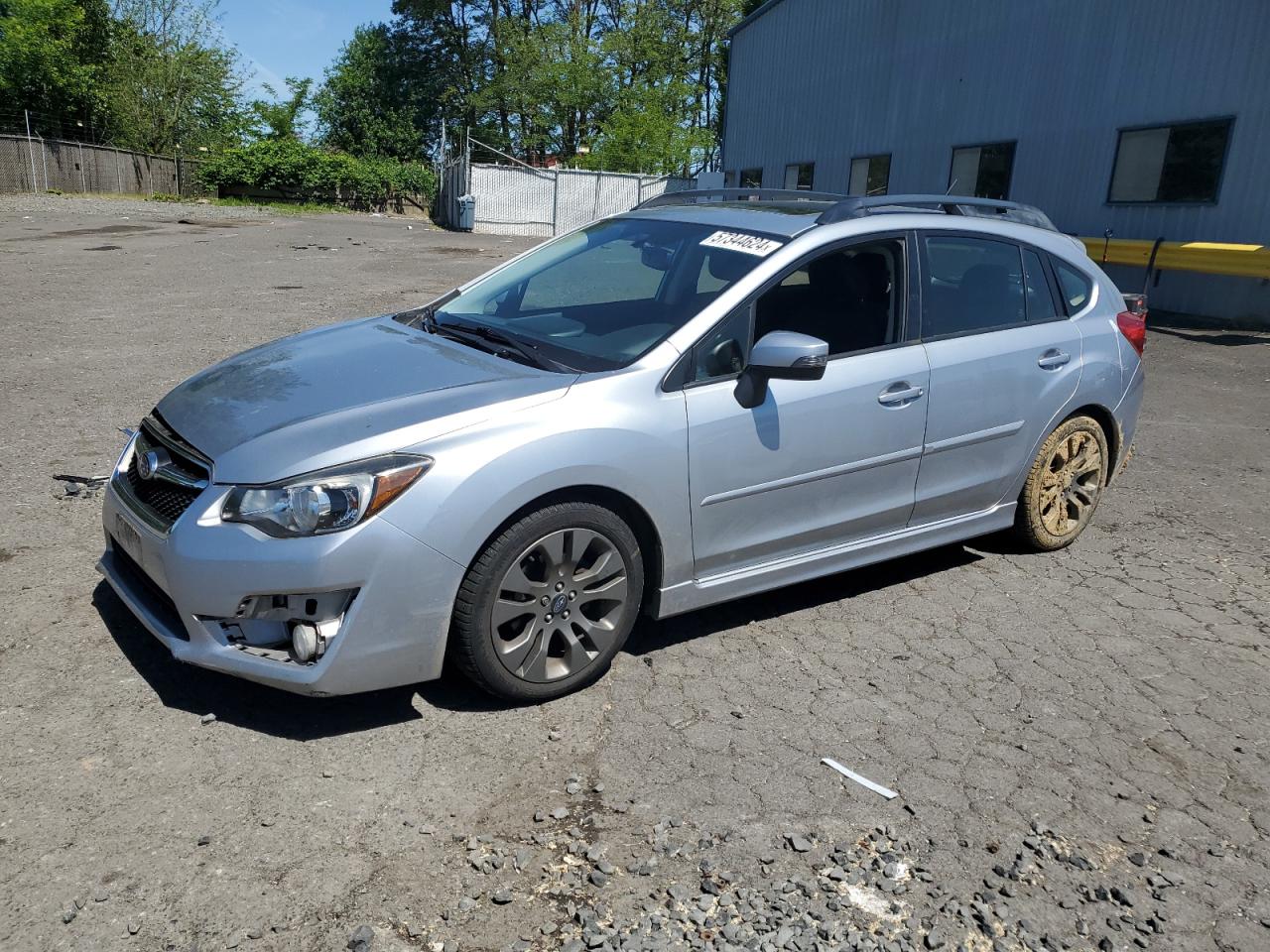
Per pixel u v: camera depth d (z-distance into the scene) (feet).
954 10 63.72
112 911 7.87
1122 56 51.26
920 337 13.92
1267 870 9.09
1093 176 53.62
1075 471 16.42
